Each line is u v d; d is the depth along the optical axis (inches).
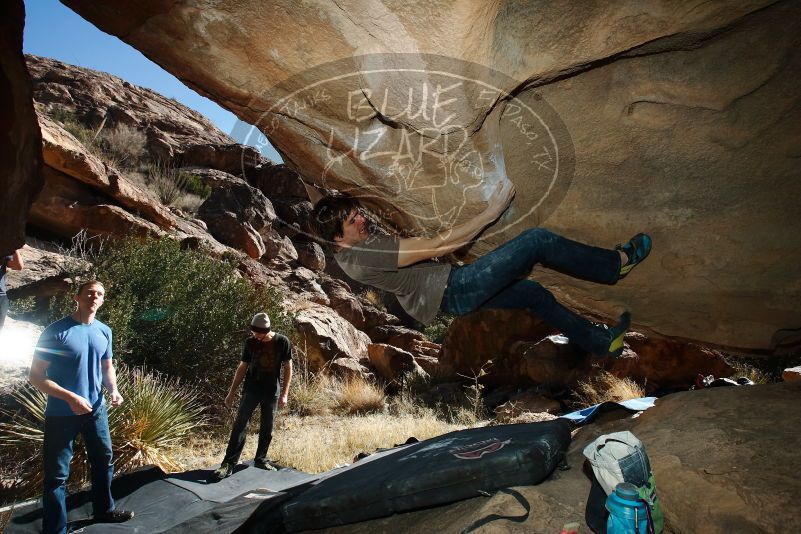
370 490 77.6
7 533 120.4
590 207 102.7
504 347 382.6
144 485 153.6
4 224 85.8
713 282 107.3
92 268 274.1
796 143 90.0
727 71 82.4
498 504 67.6
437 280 89.6
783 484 63.1
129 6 71.8
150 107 819.4
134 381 202.8
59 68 780.6
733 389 94.9
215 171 647.8
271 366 177.9
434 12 63.7
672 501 67.9
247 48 73.2
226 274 318.7
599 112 87.7
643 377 316.8
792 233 99.0
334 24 67.3
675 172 97.2
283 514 86.1
